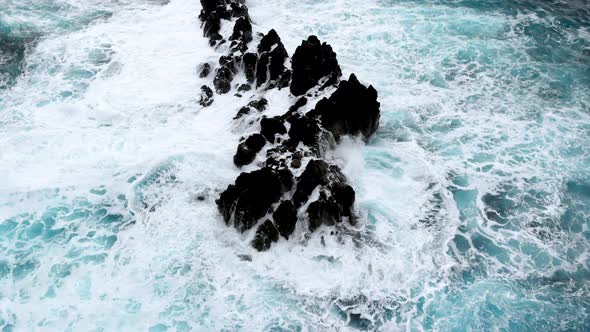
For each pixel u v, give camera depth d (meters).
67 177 16.64
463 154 17.84
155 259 14.09
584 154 17.97
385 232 14.89
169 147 17.73
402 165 17.23
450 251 14.52
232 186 14.79
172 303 12.98
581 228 15.38
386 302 13.18
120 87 20.72
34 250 14.38
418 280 13.72
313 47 18.83
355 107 17.16
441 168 17.22
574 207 16.03
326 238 14.60
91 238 14.74
